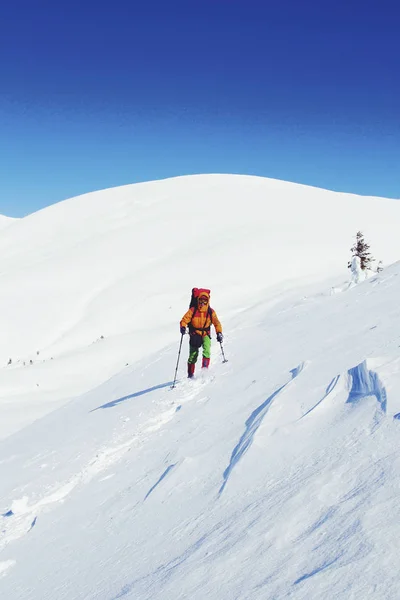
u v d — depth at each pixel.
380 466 2.95
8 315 44.06
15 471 7.53
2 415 22.92
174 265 51.78
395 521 2.34
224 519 3.34
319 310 11.32
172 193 77.88
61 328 41.59
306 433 4.05
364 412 3.84
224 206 70.44
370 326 7.08
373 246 56.03
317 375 5.43
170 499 4.27
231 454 4.48
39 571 4.14
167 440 6.06
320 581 2.16
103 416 8.99
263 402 5.62
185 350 12.56
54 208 79.25
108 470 6.08
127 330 39.75
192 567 2.84
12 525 5.50
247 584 2.41
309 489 3.07
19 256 61.91
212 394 7.30
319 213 68.31
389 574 2.02
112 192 82.38
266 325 12.20
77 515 5.08
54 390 27.59
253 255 52.59
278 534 2.74
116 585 3.20
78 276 51.47
